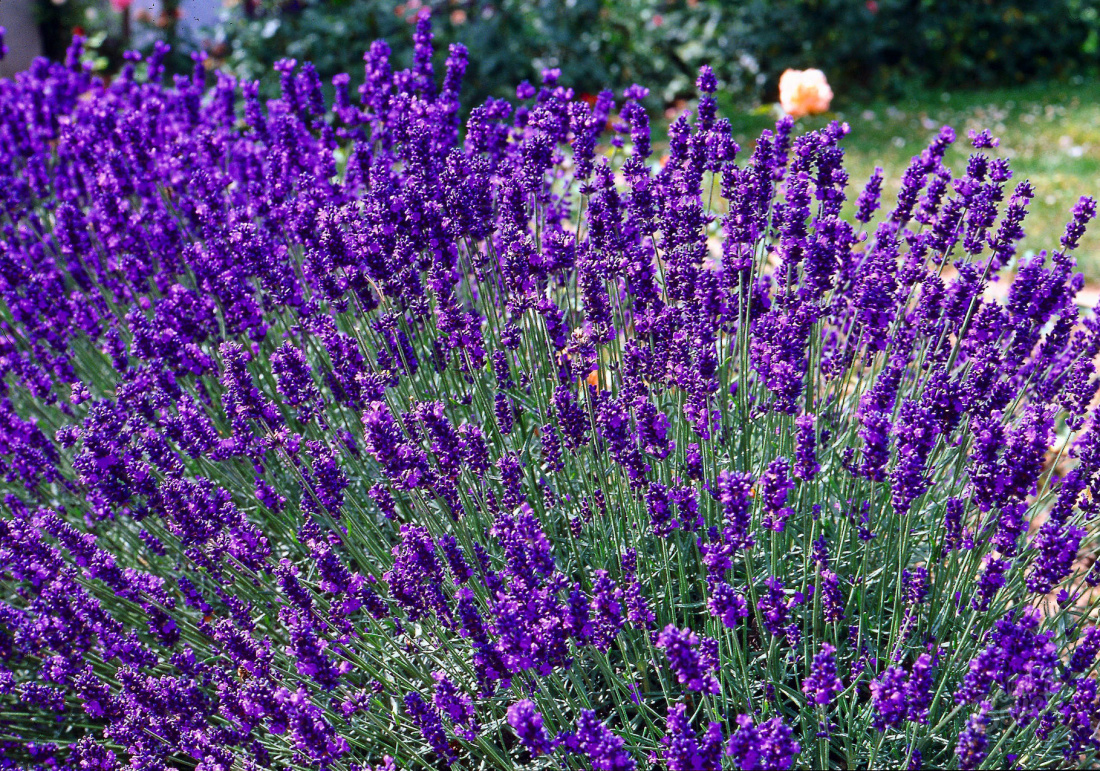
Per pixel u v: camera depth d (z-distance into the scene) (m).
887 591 2.69
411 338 3.26
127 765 2.62
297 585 2.38
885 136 9.32
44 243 4.27
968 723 1.95
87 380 4.05
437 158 3.29
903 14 11.59
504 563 2.75
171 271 3.81
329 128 3.98
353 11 9.80
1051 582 2.11
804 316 2.64
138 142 3.91
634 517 2.63
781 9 11.10
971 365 2.80
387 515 2.62
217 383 3.61
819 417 2.92
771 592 2.19
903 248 3.64
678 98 11.24
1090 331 3.12
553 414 2.90
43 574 2.65
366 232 2.84
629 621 2.41
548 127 3.16
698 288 2.60
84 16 11.02
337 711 2.63
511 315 3.13
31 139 4.75
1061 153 8.14
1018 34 11.84
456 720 2.25
